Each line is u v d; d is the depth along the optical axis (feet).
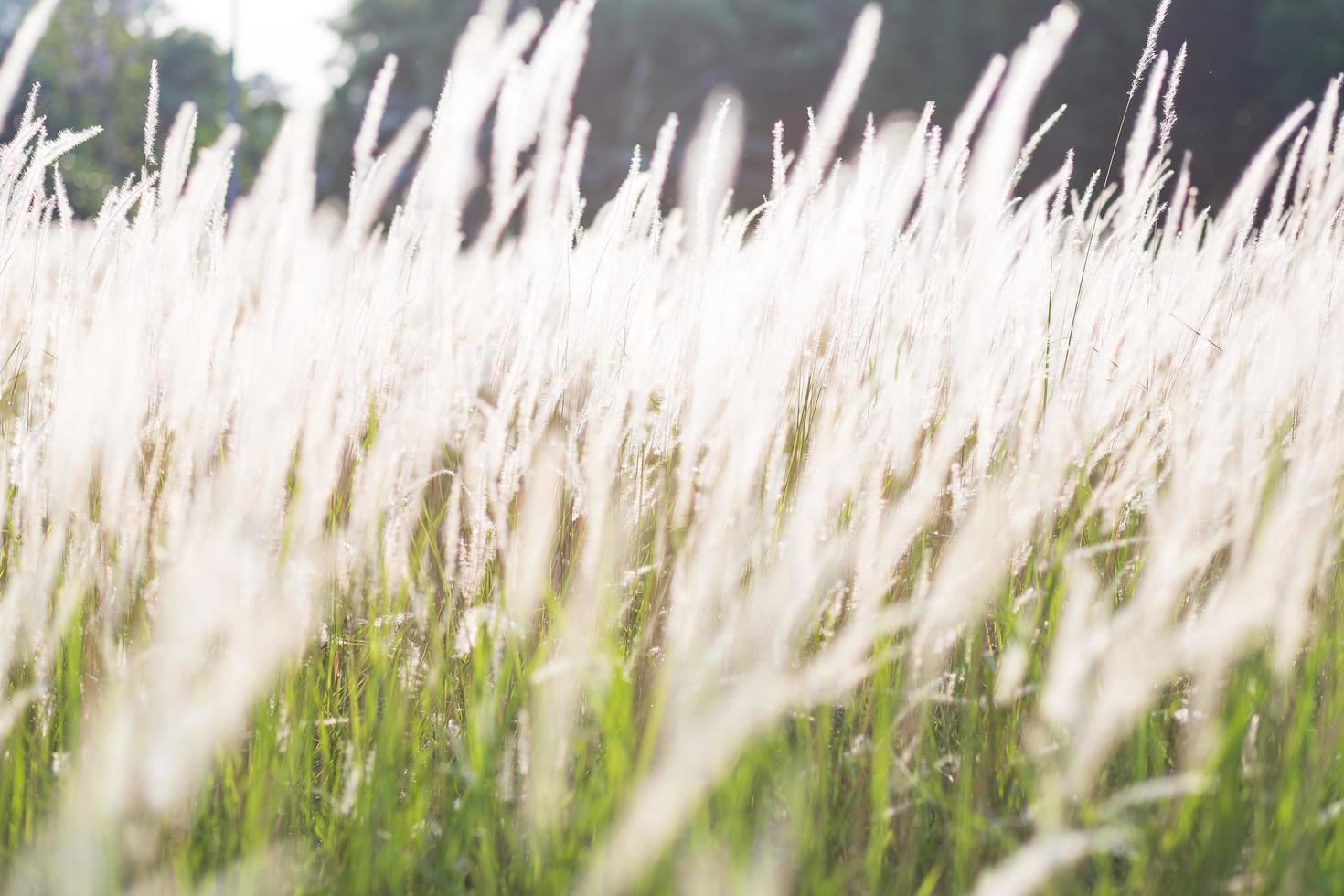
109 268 5.94
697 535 5.62
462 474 6.24
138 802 4.88
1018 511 5.51
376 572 5.66
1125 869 5.27
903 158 6.22
